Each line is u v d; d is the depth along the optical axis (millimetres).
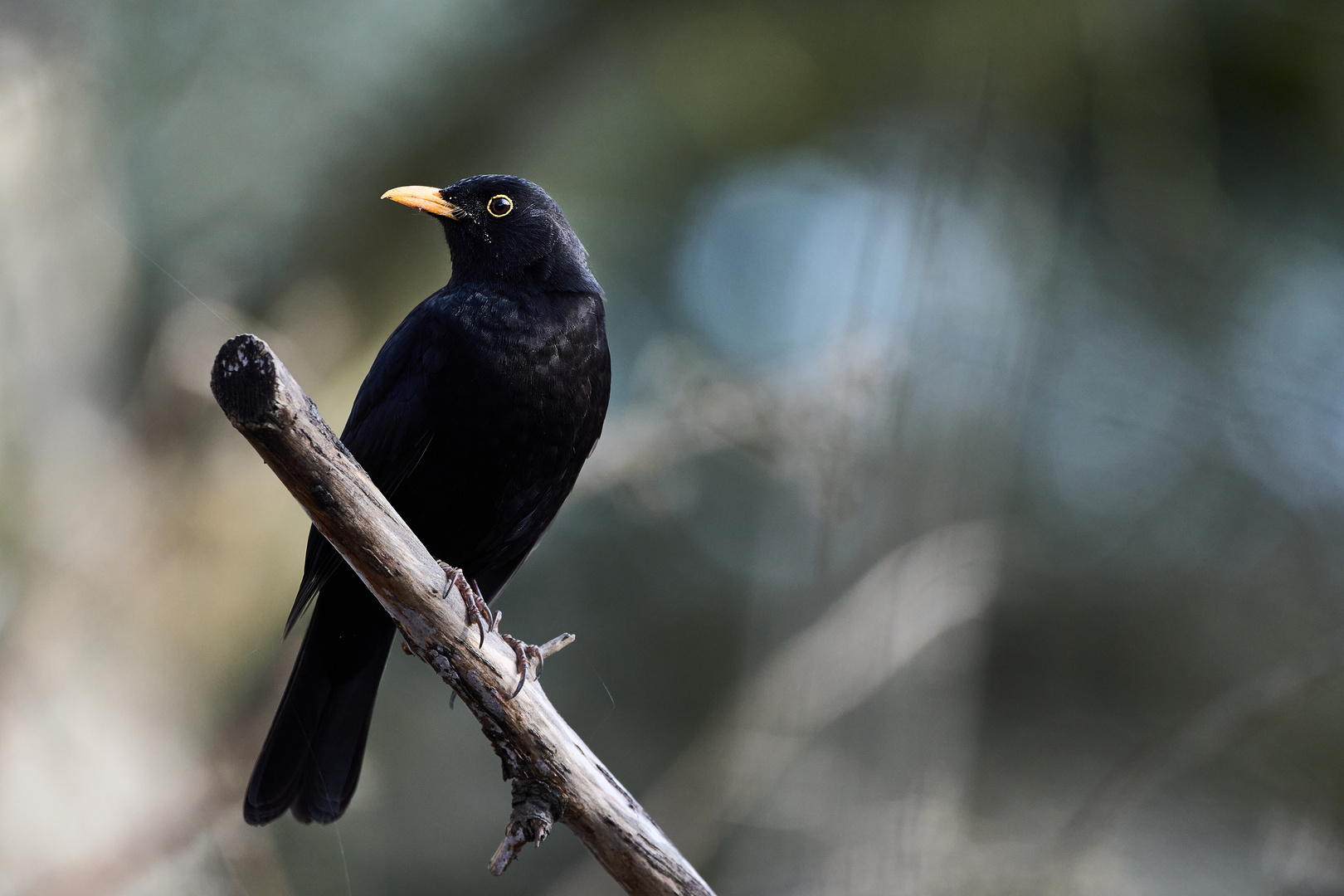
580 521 17469
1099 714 13969
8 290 11539
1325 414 13016
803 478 11164
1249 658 13422
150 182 13500
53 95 11992
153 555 11703
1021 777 13414
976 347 10805
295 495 4844
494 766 16578
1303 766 11469
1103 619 14094
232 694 12328
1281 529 13578
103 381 12430
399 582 4996
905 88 12930
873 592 10359
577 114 14906
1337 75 12555
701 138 15500
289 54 13578
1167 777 9859
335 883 14406
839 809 10320
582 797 5195
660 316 18047
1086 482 14047
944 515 10664
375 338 13055
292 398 4551
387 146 13281
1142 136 12164
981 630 10820
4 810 10539
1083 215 13438
